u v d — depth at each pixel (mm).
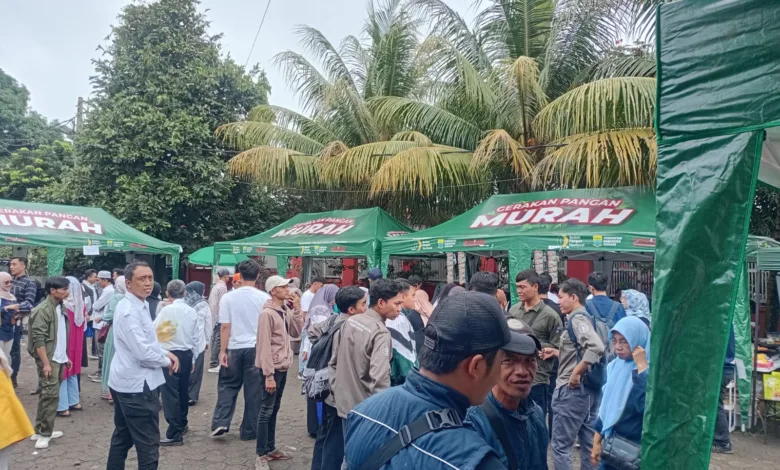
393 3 15289
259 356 5066
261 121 15039
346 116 14250
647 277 11820
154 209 15383
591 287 5309
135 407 3992
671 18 2744
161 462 5297
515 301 7902
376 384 3773
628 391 3223
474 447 1335
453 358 1438
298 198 17656
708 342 2461
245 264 5938
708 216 2535
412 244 9602
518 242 7938
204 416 6930
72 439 5965
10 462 5258
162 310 5965
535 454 2145
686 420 2471
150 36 16516
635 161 8188
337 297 4480
